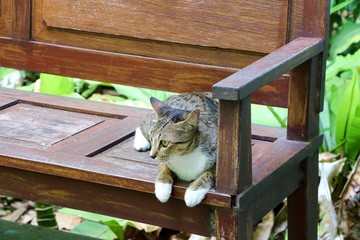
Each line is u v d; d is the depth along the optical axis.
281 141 3.61
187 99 3.46
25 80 5.71
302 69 3.54
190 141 3.09
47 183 3.38
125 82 4.03
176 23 3.89
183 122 3.07
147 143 3.47
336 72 4.97
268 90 3.74
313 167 3.68
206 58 3.88
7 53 4.22
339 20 5.55
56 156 3.34
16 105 4.00
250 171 3.09
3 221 4.52
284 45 3.59
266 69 3.12
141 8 3.94
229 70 3.82
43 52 4.15
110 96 5.27
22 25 4.16
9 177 3.45
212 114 3.34
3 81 5.64
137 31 3.97
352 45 5.44
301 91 3.57
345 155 4.65
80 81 5.35
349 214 4.39
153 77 3.97
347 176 4.61
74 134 3.63
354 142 4.59
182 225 3.21
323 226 4.27
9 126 3.69
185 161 3.12
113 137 3.60
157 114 3.19
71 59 4.11
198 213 3.16
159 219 3.24
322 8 3.58
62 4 4.07
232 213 3.05
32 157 3.31
